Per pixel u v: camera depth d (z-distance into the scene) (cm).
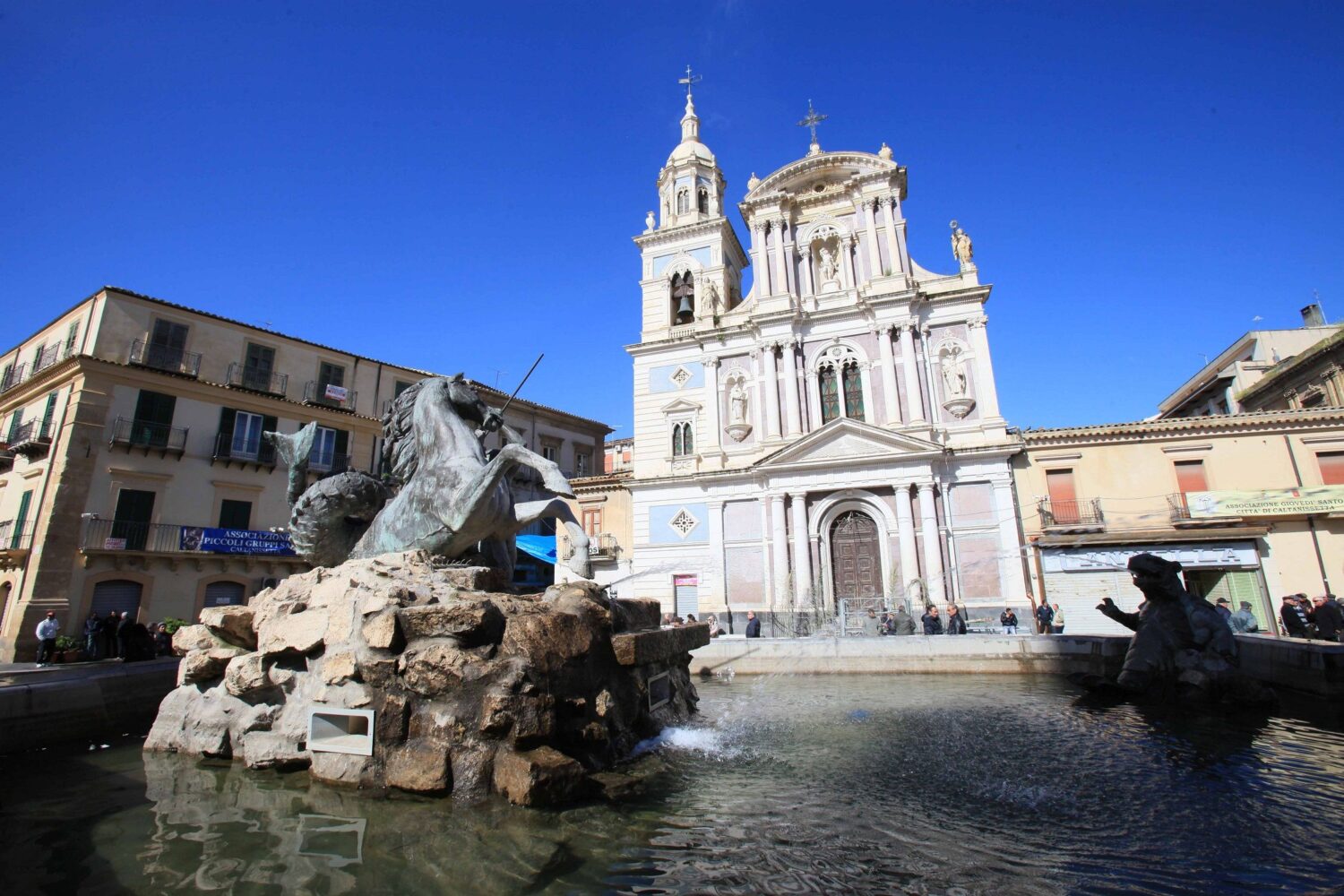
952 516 2973
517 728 464
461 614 487
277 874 356
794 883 341
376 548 697
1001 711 847
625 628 665
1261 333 4147
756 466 3212
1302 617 2077
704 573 3300
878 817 436
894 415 3166
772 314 3438
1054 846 390
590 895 328
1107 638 1205
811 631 2895
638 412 3750
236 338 3362
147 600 2836
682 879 346
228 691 588
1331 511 2681
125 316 3034
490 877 348
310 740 521
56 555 2653
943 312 3269
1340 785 508
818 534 3111
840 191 3603
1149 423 2966
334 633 533
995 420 3048
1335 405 3209
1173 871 354
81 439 2781
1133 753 613
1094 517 2898
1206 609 951
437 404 721
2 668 2247
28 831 423
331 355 3697
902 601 2839
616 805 457
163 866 368
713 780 522
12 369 3484
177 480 3017
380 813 439
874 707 897
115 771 553
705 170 4281
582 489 3884
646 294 4000
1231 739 668
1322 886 337
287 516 3316
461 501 641
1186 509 2808
